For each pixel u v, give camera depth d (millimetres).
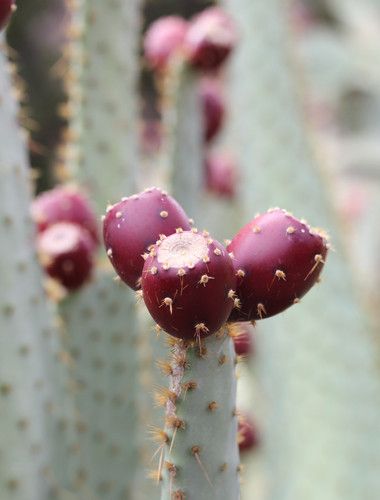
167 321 685
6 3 750
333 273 1577
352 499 1569
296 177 1573
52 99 4566
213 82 1713
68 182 1237
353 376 1584
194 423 718
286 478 1614
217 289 676
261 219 716
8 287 952
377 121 3137
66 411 1032
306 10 3521
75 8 1193
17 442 976
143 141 1854
